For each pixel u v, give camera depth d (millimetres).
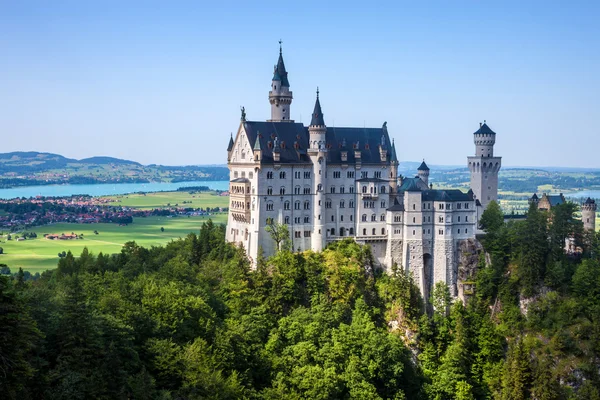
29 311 135375
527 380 196375
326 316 198250
